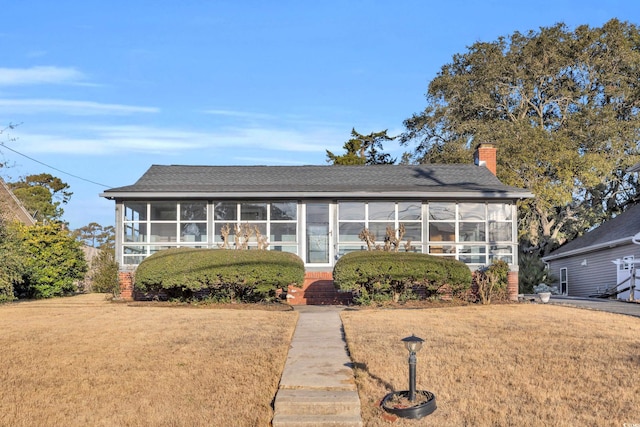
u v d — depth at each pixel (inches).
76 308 685.9
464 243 844.0
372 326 546.0
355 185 883.4
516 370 404.2
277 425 321.7
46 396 354.9
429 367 410.0
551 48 1717.5
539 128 1534.2
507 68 1743.4
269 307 697.6
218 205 845.8
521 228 1585.9
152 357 431.2
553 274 1391.5
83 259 1015.6
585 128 1578.5
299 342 485.7
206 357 430.9
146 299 801.6
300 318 606.9
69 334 505.4
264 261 705.6
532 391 365.7
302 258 840.3
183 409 339.0
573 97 1728.6
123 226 835.4
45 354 438.6
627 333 514.3
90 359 425.7
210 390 367.2
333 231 845.2
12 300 818.2
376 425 322.3
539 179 1435.8
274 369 403.2
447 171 999.0
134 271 815.1
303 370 401.1
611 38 1688.0
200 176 938.7
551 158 1403.8
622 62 1692.9
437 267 721.0
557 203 1425.9
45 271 903.7
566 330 527.5
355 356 433.7
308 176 949.8
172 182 897.5
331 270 836.6
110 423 319.6
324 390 359.9
